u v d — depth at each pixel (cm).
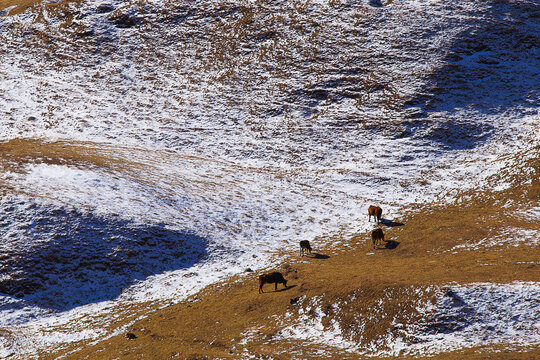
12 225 3303
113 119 6231
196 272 3134
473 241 2891
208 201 4147
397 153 4938
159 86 6888
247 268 3038
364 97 5941
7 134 5912
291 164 5053
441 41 6588
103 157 4988
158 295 2891
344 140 5325
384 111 5622
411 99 5672
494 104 5475
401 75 6119
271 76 6694
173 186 4384
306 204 4162
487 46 6488
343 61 6612
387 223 3609
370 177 4566
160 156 5281
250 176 4809
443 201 3925
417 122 5312
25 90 6944
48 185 3909
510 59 6281
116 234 3362
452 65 6125
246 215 3944
